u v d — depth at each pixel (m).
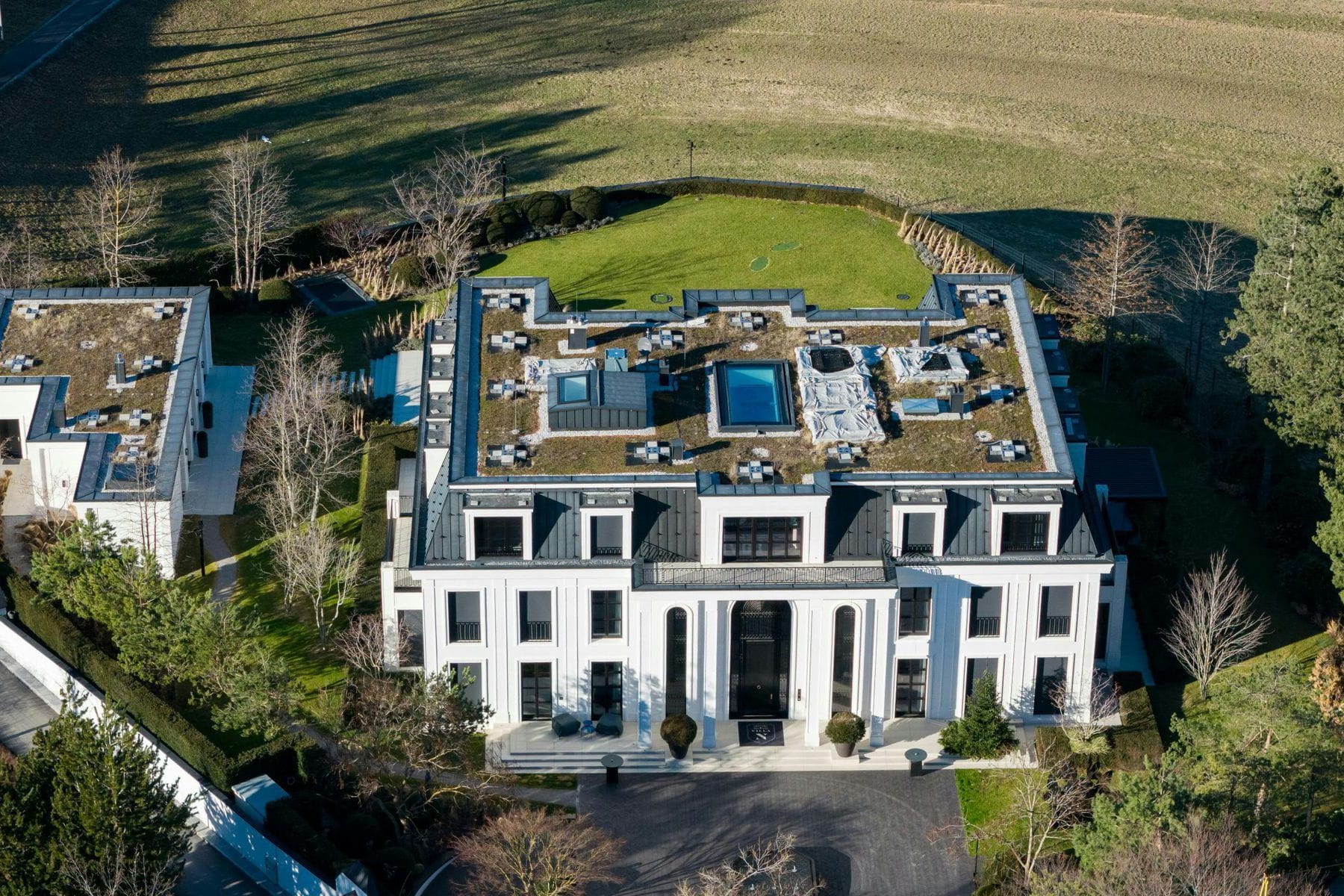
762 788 102.62
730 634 104.12
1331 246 116.88
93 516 110.88
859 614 102.38
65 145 178.00
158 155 177.50
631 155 179.50
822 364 109.81
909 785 102.94
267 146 180.50
